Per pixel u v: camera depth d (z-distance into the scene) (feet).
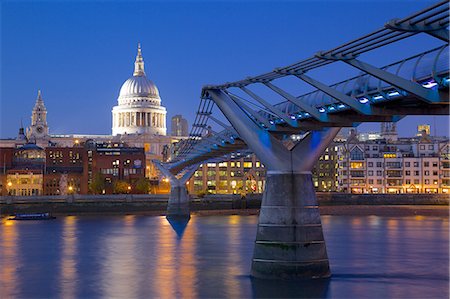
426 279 186.70
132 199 586.04
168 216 500.33
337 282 179.32
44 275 207.00
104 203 577.43
